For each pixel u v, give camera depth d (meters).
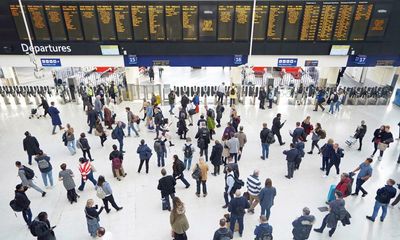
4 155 12.56
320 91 15.90
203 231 9.00
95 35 13.34
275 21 12.96
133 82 17.39
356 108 16.72
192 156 11.73
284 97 17.97
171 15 12.87
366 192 10.21
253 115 15.79
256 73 20.81
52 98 17.73
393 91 18.23
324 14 12.76
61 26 13.11
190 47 13.59
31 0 12.57
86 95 15.91
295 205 9.96
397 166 11.94
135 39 13.42
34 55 13.58
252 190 9.09
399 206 10.01
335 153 10.72
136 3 12.65
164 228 9.13
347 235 8.91
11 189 10.72
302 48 13.54
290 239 8.77
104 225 9.21
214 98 17.47
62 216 9.55
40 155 10.08
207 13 12.81
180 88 17.88
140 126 14.69
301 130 11.53
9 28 13.10
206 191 10.30
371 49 13.49
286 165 11.92
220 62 14.02
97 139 13.61
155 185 10.84
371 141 13.56
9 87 17.19
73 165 11.83
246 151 12.76
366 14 12.74
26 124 14.94
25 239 8.87
